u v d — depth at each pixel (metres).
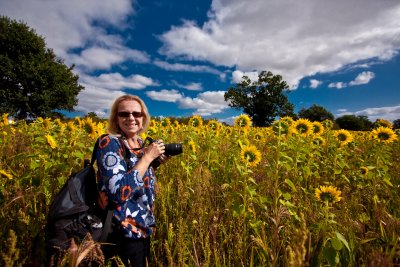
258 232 2.83
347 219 2.82
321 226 2.52
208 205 3.45
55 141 3.66
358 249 2.55
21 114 39.81
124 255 2.47
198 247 2.66
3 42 40.44
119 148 2.49
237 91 76.56
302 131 4.75
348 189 4.01
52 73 41.22
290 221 2.87
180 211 3.34
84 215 2.22
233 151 4.61
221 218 3.14
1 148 4.52
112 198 2.28
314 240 2.49
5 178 3.46
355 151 6.04
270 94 74.69
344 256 2.43
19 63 40.09
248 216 2.99
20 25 41.72
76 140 4.12
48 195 3.15
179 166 4.88
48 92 40.59
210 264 2.61
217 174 4.61
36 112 40.44
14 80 39.28
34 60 40.81
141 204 2.56
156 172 4.77
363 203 3.82
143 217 2.55
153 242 2.90
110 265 2.39
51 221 2.16
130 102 2.88
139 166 2.44
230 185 3.74
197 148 5.50
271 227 2.87
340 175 4.64
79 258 1.79
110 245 2.42
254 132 8.98
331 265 2.07
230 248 2.74
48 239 2.17
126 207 2.43
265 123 75.38
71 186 2.27
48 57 43.84
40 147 3.82
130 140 2.92
